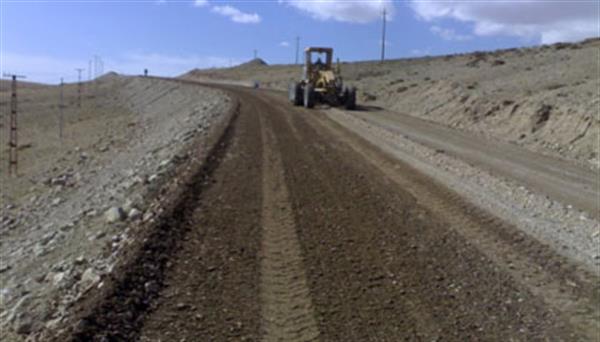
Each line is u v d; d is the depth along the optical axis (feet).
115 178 77.25
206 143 73.36
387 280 28.37
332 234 35.70
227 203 42.34
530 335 23.09
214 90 200.03
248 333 22.39
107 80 461.78
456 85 131.23
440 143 81.66
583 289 28.30
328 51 139.95
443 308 25.31
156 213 39.58
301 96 137.08
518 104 98.37
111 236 40.40
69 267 36.17
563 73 126.31
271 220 38.40
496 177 57.31
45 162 133.08
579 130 79.92
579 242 36.22
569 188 54.54
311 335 22.39
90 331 21.89
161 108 211.82
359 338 22.26
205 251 31.68
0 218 73.61
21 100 319.06
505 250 33.76
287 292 26.50
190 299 25.35
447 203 44.86
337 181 51.70
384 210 42.01
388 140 81.66
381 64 292.20
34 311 28.78
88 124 212.23
